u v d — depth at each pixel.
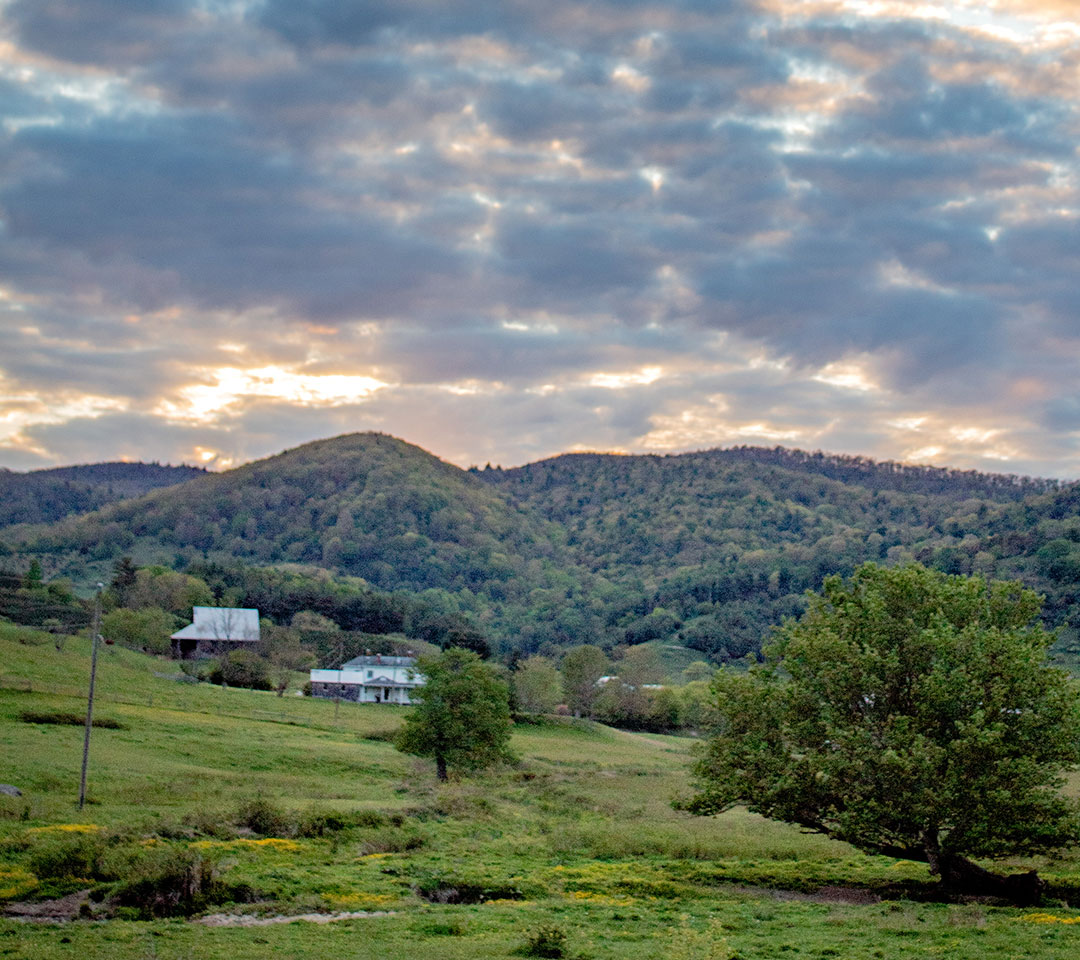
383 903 34.75
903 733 37.78
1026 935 29.38
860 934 30.47
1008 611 42.41
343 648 176.62
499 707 81.19
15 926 29.17
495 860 45.09
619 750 112.38
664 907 36.00
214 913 32.53
